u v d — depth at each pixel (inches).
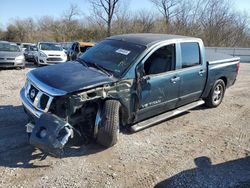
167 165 170.9
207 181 156.2
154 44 213.0
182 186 150.6
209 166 172.7
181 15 1579.7
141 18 1585.9
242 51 991.0
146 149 189.8
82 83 170.2
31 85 182.5
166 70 219.8
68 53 746.2
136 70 195.6
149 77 204.1
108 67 198.4
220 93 298.0
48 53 706.2
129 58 200.7
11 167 159.6
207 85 270.4
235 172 167.2
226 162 178.9
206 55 292.4
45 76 182.9
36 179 149.5
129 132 214.2
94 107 179.8
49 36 2262.6
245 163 178.5
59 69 194.2
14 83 395.5
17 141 191.6
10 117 236.8
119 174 158.4
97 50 223.5
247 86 435.5
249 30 1557.6
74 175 154.9
